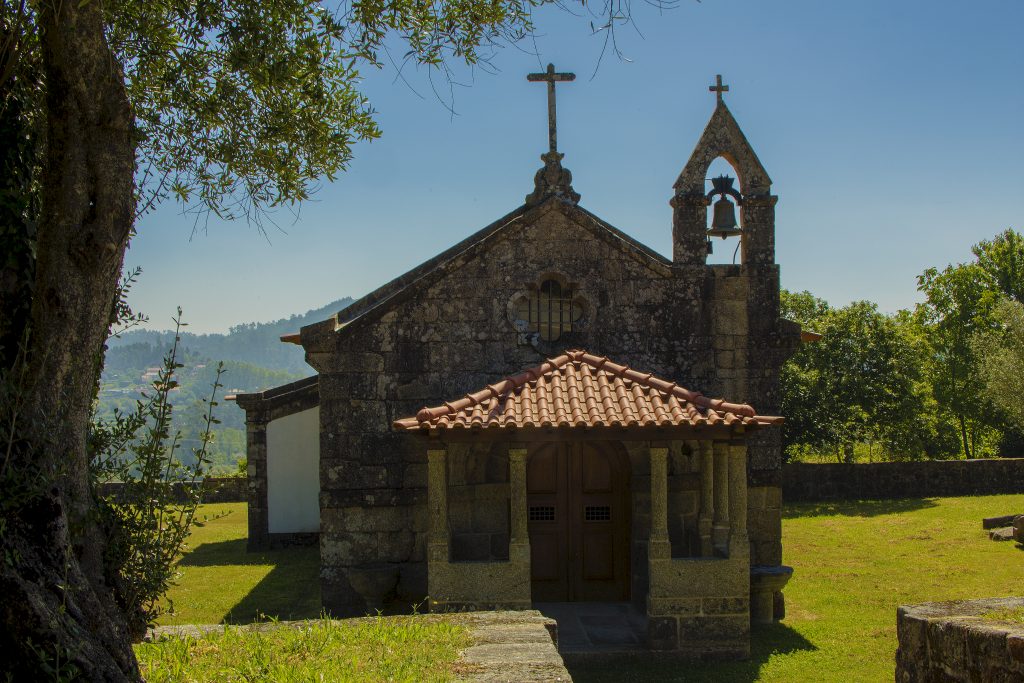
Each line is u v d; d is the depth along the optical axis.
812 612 13.16
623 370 11.86
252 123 8.38
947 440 37.31
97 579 4.95
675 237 13.30
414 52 8.11
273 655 5.98
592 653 10.70
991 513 22.36
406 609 12.41
